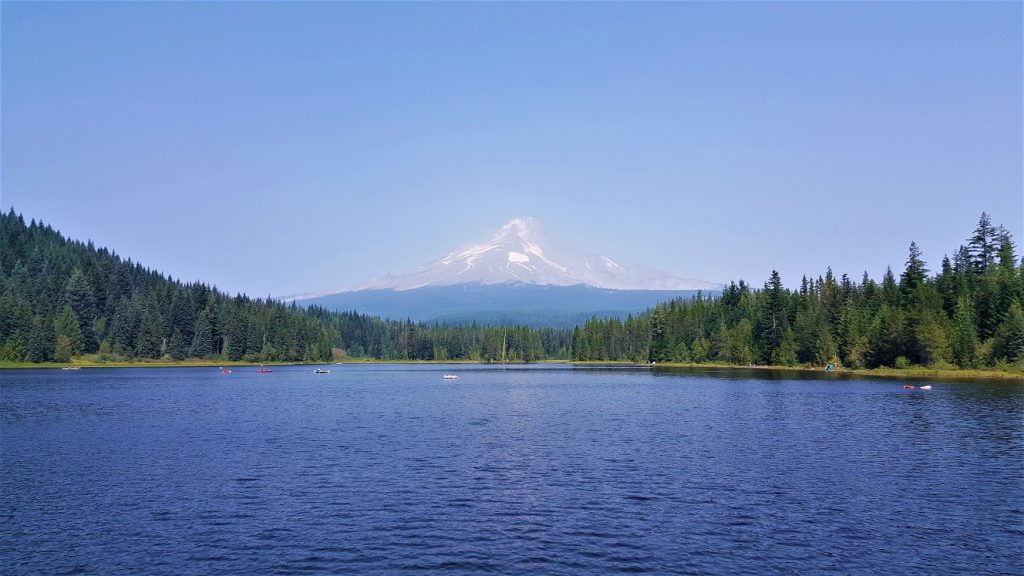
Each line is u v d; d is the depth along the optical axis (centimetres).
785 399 10400
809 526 3528
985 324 16412
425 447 5972
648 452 5675
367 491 4300
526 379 18100
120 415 8619
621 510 3841
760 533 3419
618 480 4597
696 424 7500
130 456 5538
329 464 5178
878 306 19025
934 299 16950
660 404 9956
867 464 5097
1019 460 5219
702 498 4097
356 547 3238
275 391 13275
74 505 3966
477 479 4641
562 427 7338
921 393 11125
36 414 8719
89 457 5497
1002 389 11744
